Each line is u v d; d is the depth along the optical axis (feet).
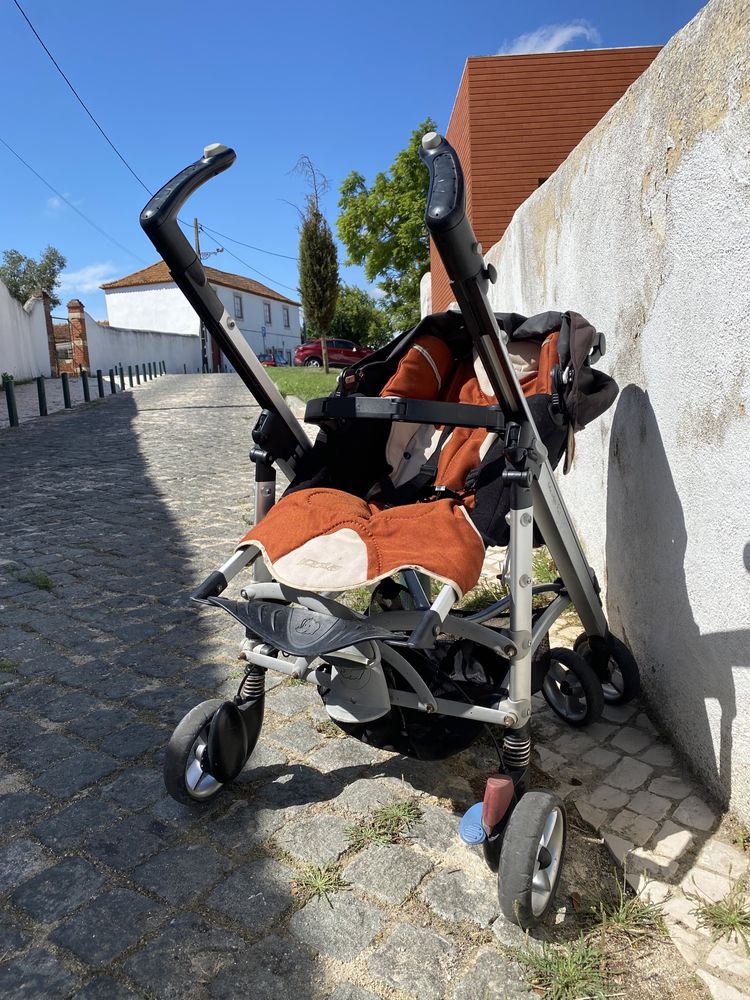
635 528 10.75
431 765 9.66
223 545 19.20
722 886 7.31
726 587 8.07
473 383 9.98
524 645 7.28
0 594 15.62
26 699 11.29
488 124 35.14
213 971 6.48
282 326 187.62
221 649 13.08
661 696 10.01
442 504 7.76
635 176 10.17
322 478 8.98
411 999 6.19
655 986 6.26
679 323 8.86
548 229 15.49
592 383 8.98
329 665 8.64
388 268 112.47
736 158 7.31
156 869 7.73
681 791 8.84
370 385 9.52
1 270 143.43
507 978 6.39
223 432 39.78
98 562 17.75
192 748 8.20
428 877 7.61
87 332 91.20
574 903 7.19
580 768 9.41
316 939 6.82
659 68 9.21
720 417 8.00
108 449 34.22
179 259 7.23
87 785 9.19
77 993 6.26
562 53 34.68
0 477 27.78
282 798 8.95
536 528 9.14
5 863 7.84
